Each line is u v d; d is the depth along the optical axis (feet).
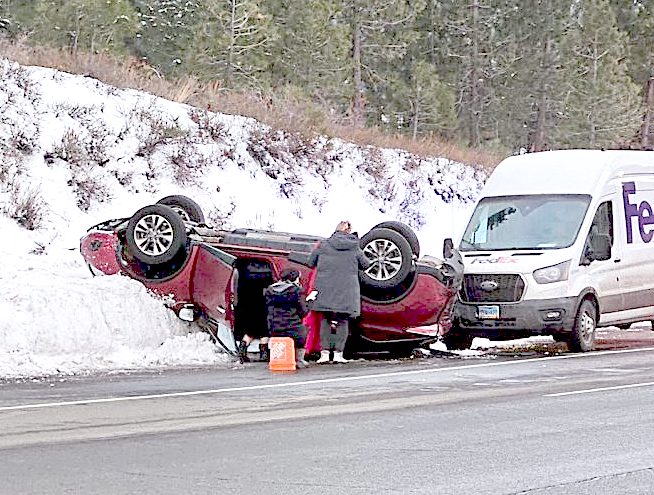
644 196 84.33
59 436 43.52
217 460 39.11
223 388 57.88
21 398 53.47
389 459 39.47
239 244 72.90
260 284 73.41
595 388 58.23
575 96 209.67
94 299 69.51
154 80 121.19
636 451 41.09
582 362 70.90
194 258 71.72
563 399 54.19
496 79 209.87
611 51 211.82
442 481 36.06
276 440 42.98
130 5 175.01
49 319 66.90
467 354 76.33
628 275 81.46
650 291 83.51
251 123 119.65
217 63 159.94
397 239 71.87
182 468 37.73
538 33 207.62
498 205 81.30
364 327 73.67
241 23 161.17
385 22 192.54
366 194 124.67
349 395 55.62
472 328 76.28
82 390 56.49
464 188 140.05
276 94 141.79
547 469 37.93
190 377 62.39
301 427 45.93
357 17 191.62
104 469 37.47
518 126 214.48
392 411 50.31
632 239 82.33
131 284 71.77
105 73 115.14
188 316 72.33
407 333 73.31
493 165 149.59
